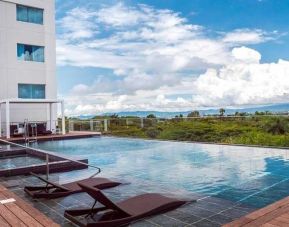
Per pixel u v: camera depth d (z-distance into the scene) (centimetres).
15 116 2105
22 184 713
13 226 414
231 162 993
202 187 687
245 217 414
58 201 566
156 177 799
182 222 454
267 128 1630
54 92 2283
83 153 1302
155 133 1973
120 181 731
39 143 1688
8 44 2086
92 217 459
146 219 464
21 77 2134
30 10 2192
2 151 1195
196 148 1361
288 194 616
